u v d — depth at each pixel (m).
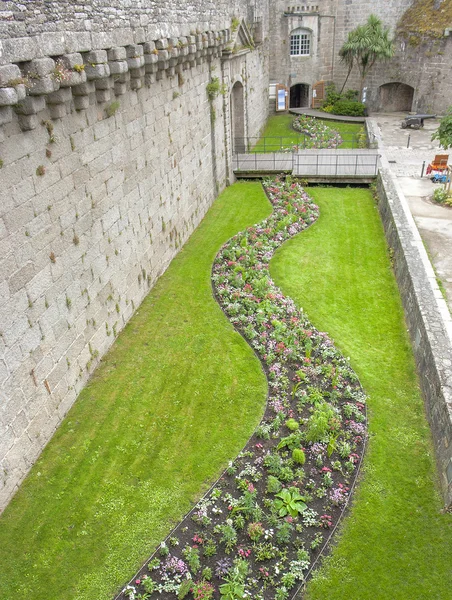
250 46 24.56
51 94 7.92
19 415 7.93
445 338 9.96
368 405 9.72
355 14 34.09
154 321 12.22
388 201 16.92
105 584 6.73
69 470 8.34
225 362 10.84
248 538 7.28
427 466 8.45
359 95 35.75
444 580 6.76
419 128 30.30
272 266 14.89
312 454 8.57
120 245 11.41
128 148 11.45
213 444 8.85
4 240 7.27
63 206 8.83
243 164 23.17
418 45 32.06
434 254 15.07
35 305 8.16
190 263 15.02
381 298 13.33
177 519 7.57
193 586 6.59
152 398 9.88
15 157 7.36
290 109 37.25
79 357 9.82
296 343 11.23
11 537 7.29
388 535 7.34
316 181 21.38
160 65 12.47
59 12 7.70
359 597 6.57
